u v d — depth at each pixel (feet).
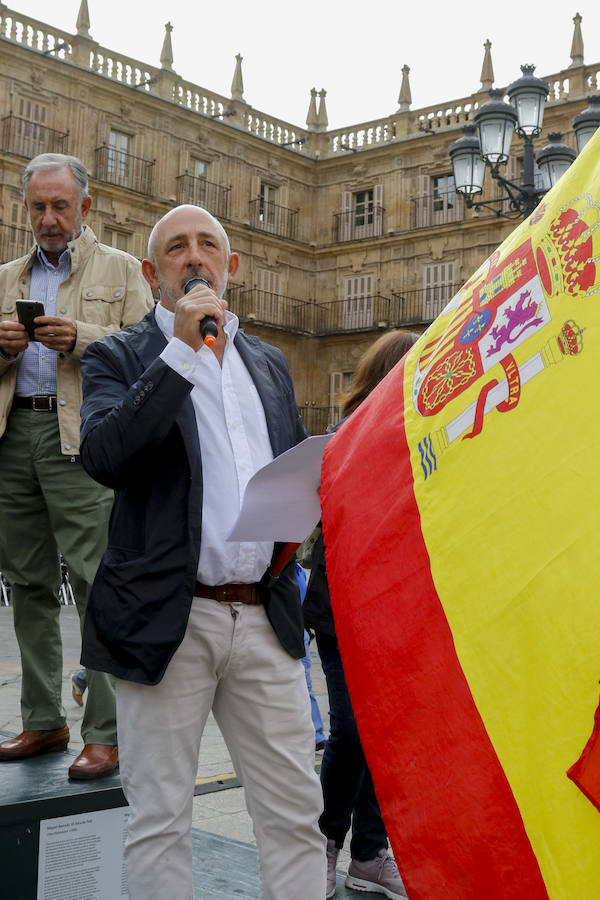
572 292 3.90
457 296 4.80
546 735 3.57
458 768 3.90
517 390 4.05
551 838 3.48
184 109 100.99
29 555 11.06
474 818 3.78
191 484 7.09
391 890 10.68
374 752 4.34
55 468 10.65
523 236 4.31
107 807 9.50
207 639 7.13
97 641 7.20
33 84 90.89
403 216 107.65
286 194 111.24
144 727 7.06
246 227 106.22
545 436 3.86
